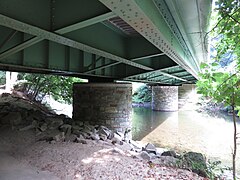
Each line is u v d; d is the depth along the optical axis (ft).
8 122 30.53
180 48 29.43
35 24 14.97
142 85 140.05
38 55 26.25
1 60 22.45
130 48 30.76
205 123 69.77
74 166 19.42
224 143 45.98
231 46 12.53
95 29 23.40
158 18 15.74
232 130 59.26
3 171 17.67
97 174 17.95
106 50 25.58
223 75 11.25
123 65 42.68
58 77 66.59
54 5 15.97
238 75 11.31
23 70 36.42
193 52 46.65
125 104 39.99
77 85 40.86
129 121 40.40
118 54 28.60
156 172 19.11
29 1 14.58
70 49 30.45
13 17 13.60
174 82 96.48
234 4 10.28
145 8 12.07
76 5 15.30
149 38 17.66
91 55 34.27
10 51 19.07
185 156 25.11
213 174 22.08
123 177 17.62
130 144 36.06
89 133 31.91
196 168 21.72
